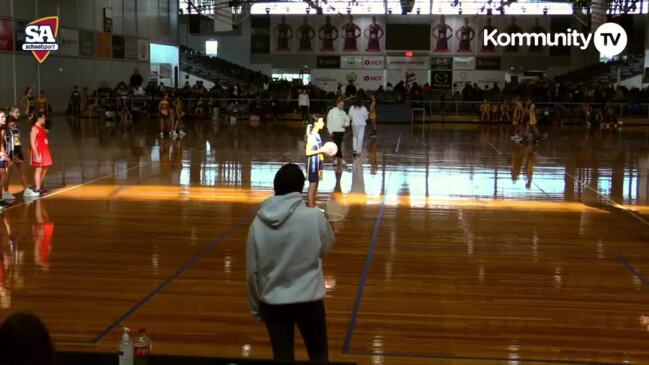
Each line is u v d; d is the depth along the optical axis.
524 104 27.33
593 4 40.06
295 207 3.85
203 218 9.60
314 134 9.35
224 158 16.97
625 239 8.62
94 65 34.84
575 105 32.97
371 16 45.00
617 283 6.70
